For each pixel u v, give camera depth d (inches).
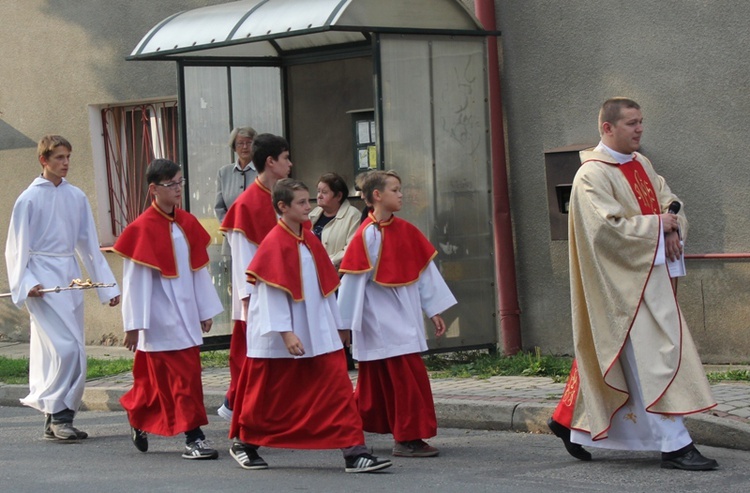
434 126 449.4
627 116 297.7
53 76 595.2
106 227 589.0
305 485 294.0
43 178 387.9
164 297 344.5
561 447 332.2
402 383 327.3
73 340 381.1
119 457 344.8
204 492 289.4
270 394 312.3
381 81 434.9
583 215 295.6
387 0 433.1
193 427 337.1
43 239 384.5
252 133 453.4
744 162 411.2
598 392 297.3
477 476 298.0
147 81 563.2
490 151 461.7
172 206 351.9
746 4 407.2
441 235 451.2
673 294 291.7
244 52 504.7
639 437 296.7
